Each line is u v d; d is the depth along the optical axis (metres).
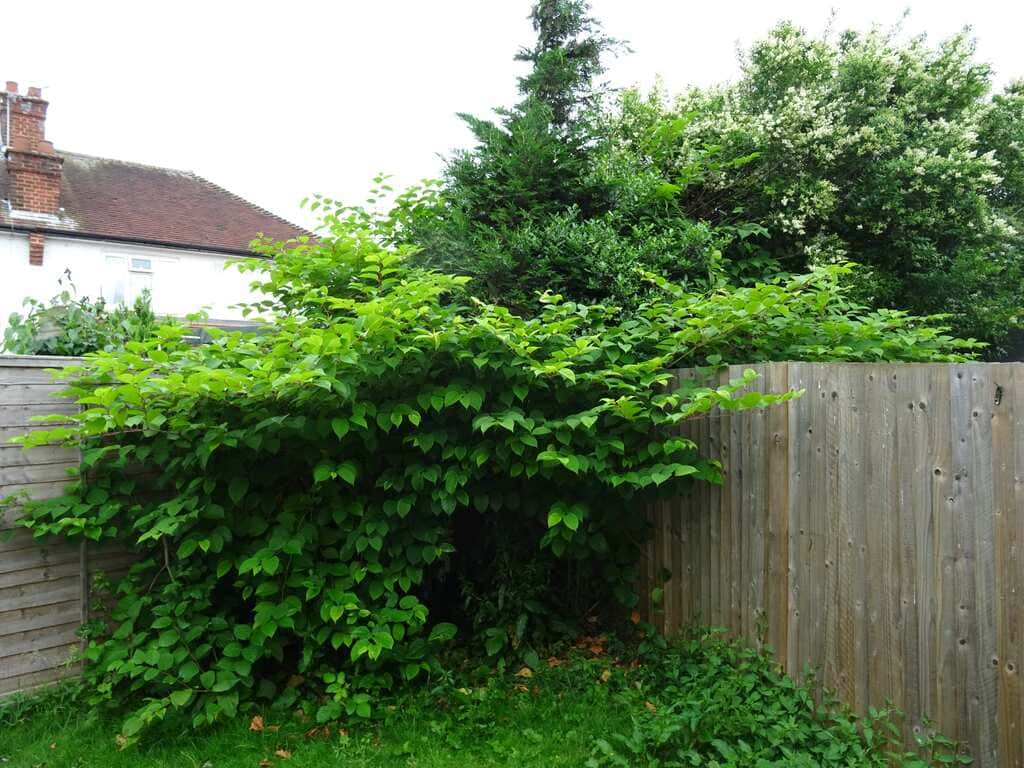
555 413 3.54
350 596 3.27
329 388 2.90
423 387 3.33
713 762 2.56
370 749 2.94
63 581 3.41
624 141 6.59
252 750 2.93
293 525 3.35
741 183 6.67
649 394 3.36
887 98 7.96
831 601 2.90
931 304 7.84
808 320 4.00
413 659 3.39
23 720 3.14
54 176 14.66
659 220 5.54
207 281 16.23
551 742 2.96
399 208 5.44
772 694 2.92
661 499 3.82
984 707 2.35
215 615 3.43
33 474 3.36
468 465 3.37
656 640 3.66
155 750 2.92
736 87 8.17
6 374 3.29
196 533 3.26
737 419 3.42
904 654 2.60
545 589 3.84
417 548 3.49
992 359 9.52
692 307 3.54
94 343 4.38
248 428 3.25
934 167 7.21
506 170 5.63
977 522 2.38
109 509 3.35
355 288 4.34
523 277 5.12
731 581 3.44
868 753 2.58
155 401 3.15
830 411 2.94
